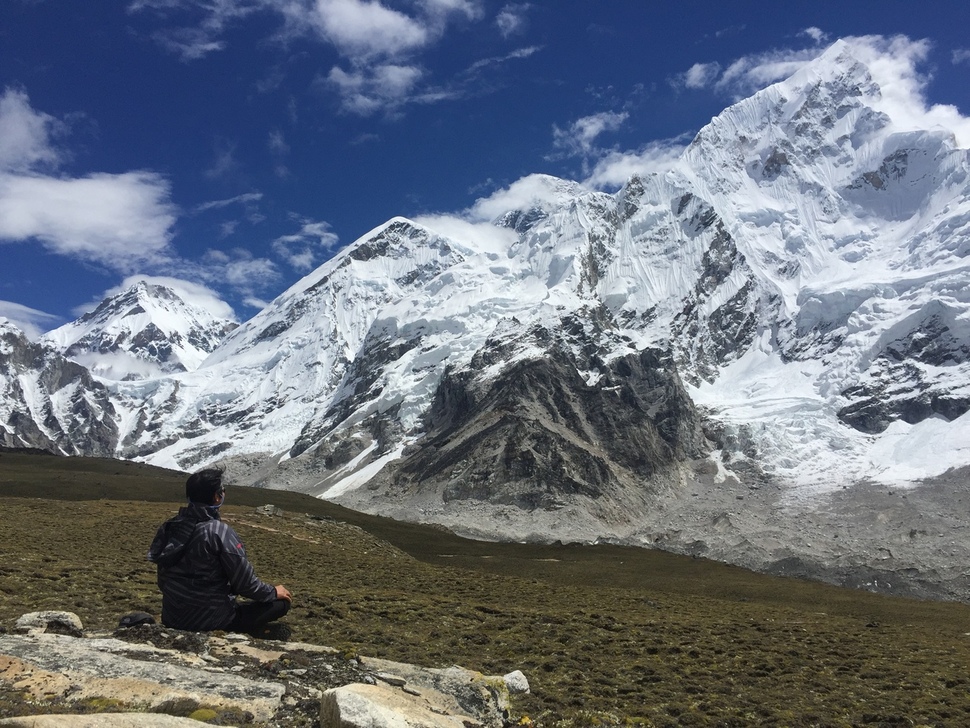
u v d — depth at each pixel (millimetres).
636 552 147375
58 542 53469
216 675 17922
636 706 24500
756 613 57531
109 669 17281
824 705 26641
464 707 19828
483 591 55344
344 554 74438
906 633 51031
